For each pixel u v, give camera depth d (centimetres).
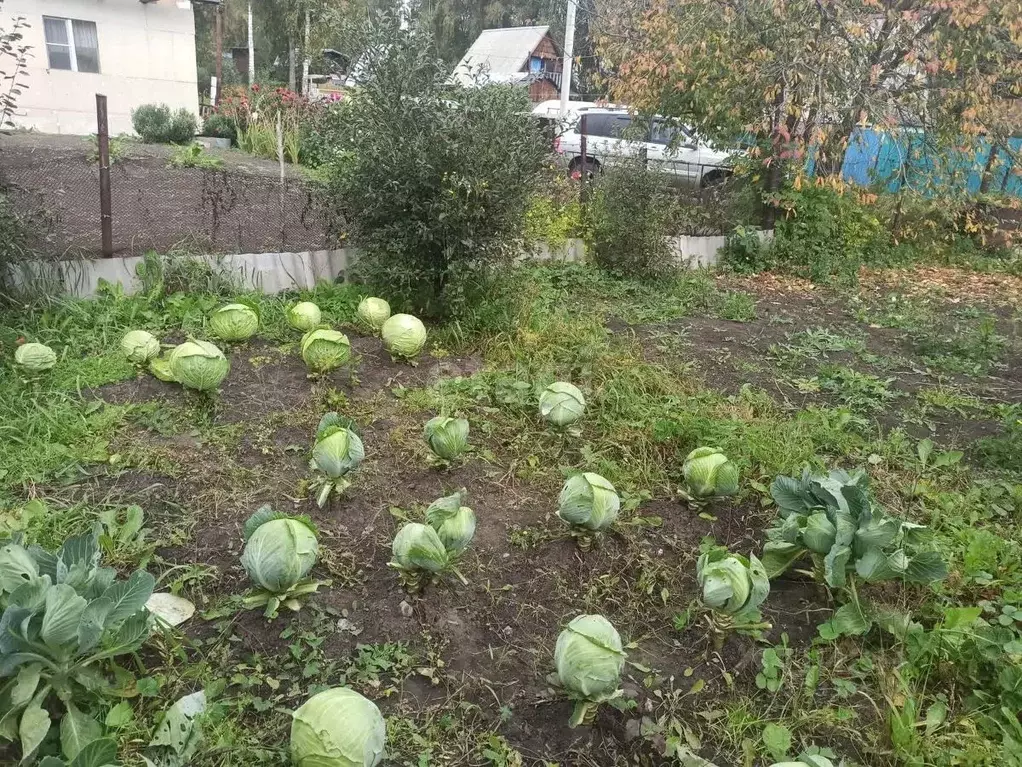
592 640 251
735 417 503
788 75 953
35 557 248
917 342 745
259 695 263
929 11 993
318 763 219
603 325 708
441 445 399
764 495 420
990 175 1367
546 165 657
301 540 289
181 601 300
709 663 299
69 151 1096
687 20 1013
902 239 1259
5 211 521
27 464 378
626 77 1130
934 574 315
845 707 277
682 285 889
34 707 222
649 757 254
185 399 464
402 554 304
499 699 273
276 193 979
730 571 294
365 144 590
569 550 358
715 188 1177
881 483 441
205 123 1694
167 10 1697
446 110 586
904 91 1042
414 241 607
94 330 536
